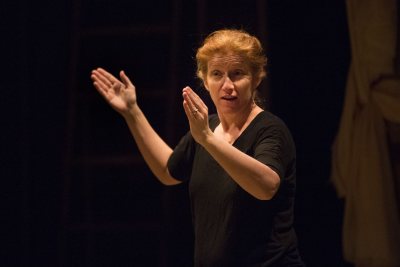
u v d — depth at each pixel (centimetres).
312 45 993
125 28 1138
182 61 1093
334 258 966
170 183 686
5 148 1121
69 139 1127
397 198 942
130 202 1130
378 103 951
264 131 573
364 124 955
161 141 693
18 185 1120
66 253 1120
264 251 564
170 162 661
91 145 1145
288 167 574
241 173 519
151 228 1101
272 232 572
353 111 963
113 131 1140
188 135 658
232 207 564
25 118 1127
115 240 1123
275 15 1016
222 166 526
